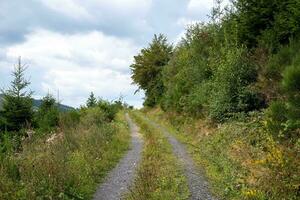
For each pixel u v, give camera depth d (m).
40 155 14.52
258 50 23.16
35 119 27.67
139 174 14.66
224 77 23.86
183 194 12.79
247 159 15.20
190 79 34.84
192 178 15.27
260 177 12.77
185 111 34.84
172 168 16.47
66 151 16.98
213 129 24.30
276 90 19.97
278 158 12.68
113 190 14.02
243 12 24.91
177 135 30.52
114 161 19.31
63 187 12.20
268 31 22.44
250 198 11.87
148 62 60.66
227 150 18.14
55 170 12.65
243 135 18.88
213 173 15.90
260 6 23.72
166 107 44.59
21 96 26.64
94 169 16.06
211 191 13.46
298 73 11.69
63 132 22.31
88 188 13.54
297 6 20.16
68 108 35.06
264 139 16.66
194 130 28.25
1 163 12.37
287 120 12.92
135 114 60.56
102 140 22.28
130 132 34.44
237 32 25.33
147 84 61.62
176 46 47.56
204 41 35.28
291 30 20.67
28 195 10.76
